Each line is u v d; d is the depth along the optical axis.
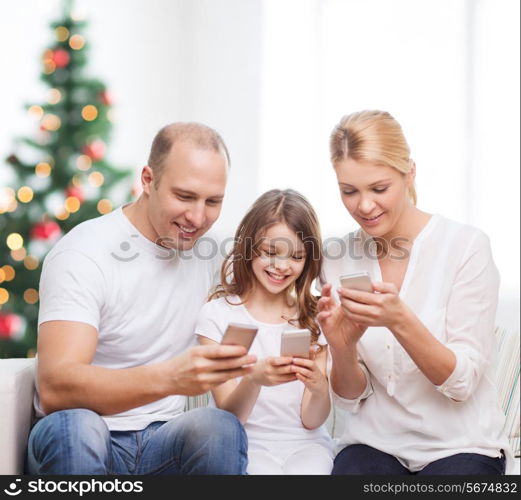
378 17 7.02
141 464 2.87
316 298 3.34
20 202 6.09
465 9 6.81
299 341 2.76
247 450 2.85
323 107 7.16
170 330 3.08
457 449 2.87
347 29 7.10
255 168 7.39
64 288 2.80
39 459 2.66
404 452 2.92
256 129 7.43
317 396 3.02
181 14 7.71
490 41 6.79
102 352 3.02
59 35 6.26
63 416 2.60
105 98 6.30
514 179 6.74
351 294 2.68
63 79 6.23
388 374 2.98
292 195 3.29
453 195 6.81
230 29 7.55
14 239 6.05
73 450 2.54
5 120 7.53
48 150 6.17
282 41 7.31
